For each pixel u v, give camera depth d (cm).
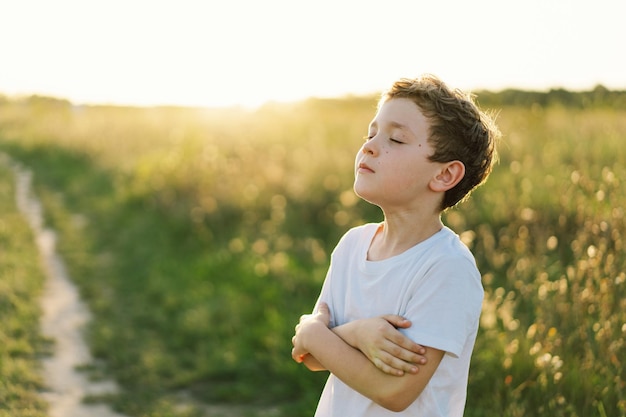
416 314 154
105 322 586
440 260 155
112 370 494
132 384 472
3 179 1399
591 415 310
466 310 154
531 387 337
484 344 395
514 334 386
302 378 449
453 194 164
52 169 1520
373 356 154
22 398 434
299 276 613
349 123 1339
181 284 657
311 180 858
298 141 1156
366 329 156
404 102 161
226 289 617
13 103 3359
